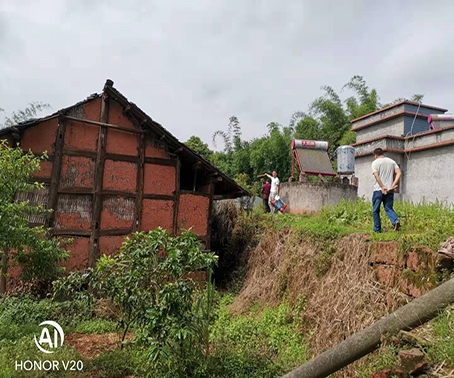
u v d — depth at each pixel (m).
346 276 5.19
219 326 5.90
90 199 8.52
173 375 3.95
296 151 11.27
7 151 5.25
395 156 12.57
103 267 4.64
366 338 2.66
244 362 4.33
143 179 9.09
